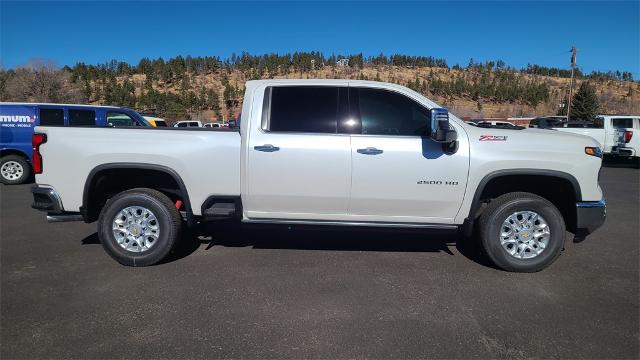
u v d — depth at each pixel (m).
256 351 3.06
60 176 4.73
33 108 10.90
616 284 4.33
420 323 3.47
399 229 4.75
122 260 4.72
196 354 3.02
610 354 3.04
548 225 4.55
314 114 4.63
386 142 4.52
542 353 3.06
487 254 4.64
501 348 3.12
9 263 4.84
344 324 3.45
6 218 7.09
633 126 17.55
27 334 3.28
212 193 4.72
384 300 3.90
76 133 4.71
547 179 4.71
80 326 3.40
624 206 8.65
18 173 10.95
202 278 4.40
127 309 3.70
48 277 4.42
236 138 4.67
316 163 4.55
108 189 5.10
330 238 5.88
